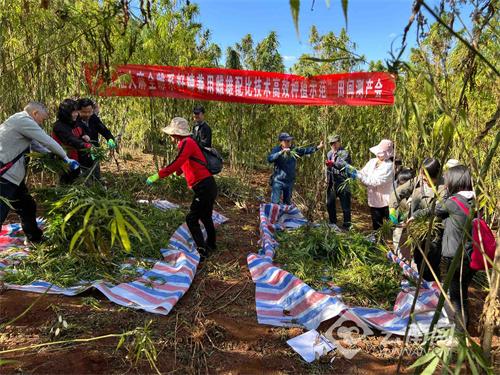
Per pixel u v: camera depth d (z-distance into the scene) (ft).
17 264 12.42
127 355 8.59
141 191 21.44
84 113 16.69
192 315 10.77
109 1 8.14
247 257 14.71
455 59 7.25
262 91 19.44
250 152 27.40
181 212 18.85
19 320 9.77
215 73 19.44
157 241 15.05
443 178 11.39
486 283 13.53
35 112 12.55
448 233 9.71
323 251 15.17
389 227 13.34
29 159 12.94
